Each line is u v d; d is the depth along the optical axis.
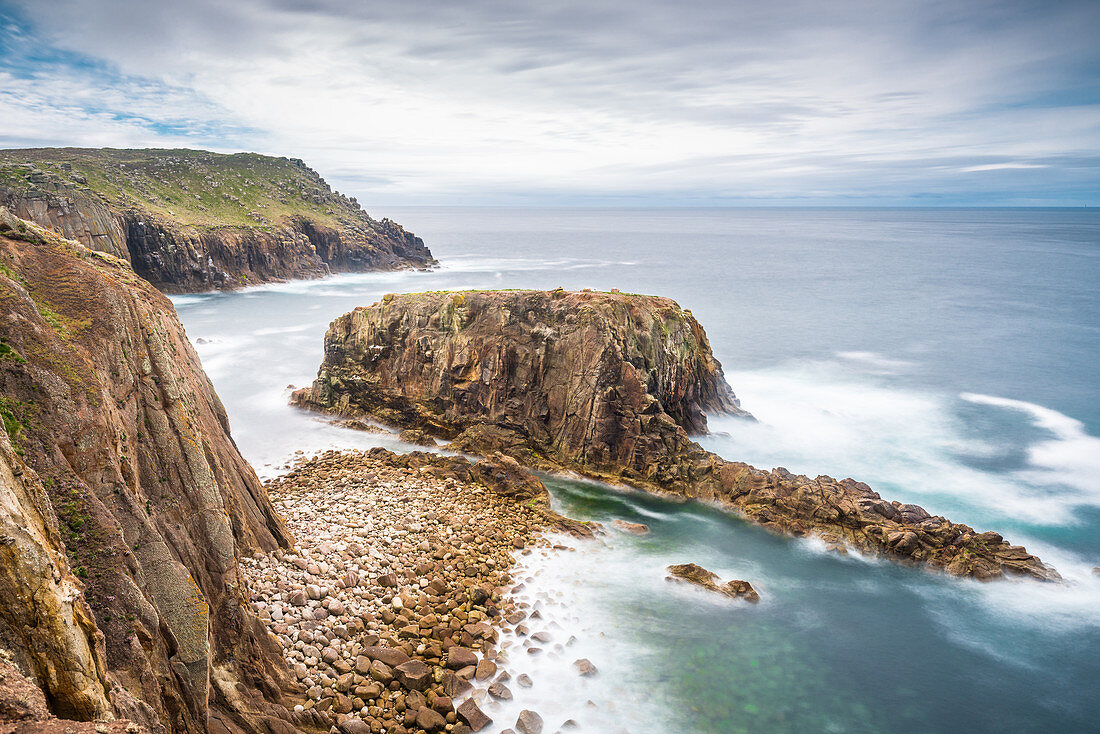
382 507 34.75
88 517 14.70
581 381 43.97
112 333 19.27
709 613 28.16
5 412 14.84
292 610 23.23
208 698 16.78
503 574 29.52
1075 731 22.62
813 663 25.42
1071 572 32.66
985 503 40.62
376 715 20.44
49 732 9.84
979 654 26.44
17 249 20.39
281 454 44.69
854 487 37.66
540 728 20.86
